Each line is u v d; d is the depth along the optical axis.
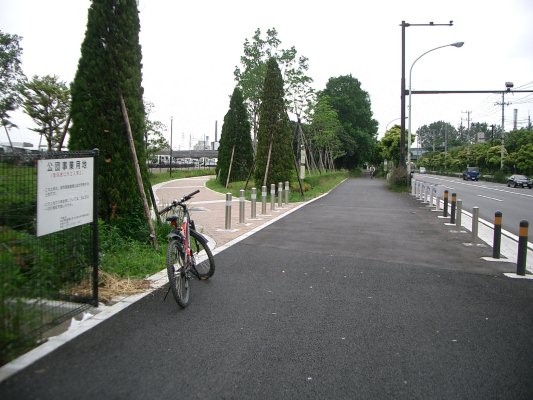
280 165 22.39
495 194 30.44
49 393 3.51
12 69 27.03
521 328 5.16
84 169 5.27
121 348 4.39
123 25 8.44
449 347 4.59
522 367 4.15
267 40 29.16
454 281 7.21
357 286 6.81
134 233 8.55
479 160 64.19
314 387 3.72
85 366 3.98
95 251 5.50
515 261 8.77
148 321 5.15
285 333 4.89
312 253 9.26
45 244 4.95
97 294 5.57
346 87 68.44
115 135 8.37
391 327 5.13
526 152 47.12
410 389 3.71
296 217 15.30
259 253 9.16
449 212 17.83
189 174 49.31
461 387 3.76
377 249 9.82
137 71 8.79
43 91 24.88
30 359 4.09
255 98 29.69
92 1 8.30
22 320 4.30
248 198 21.89
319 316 5.46
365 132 70.00
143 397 3.49
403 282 7.09
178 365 4.05
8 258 4.14
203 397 3.52
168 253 5.46
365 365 4.14
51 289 4.95
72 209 5.07
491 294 6.51
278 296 6.24
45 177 4.66
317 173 40.44
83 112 8.22
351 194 27.83
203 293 6.34
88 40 8.26
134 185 8.66
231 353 4.34
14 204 4.42
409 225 13.81
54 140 25.14
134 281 6.64
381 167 72.75
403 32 28.20
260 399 3.51
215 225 12.96
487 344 4.68
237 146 31.16
